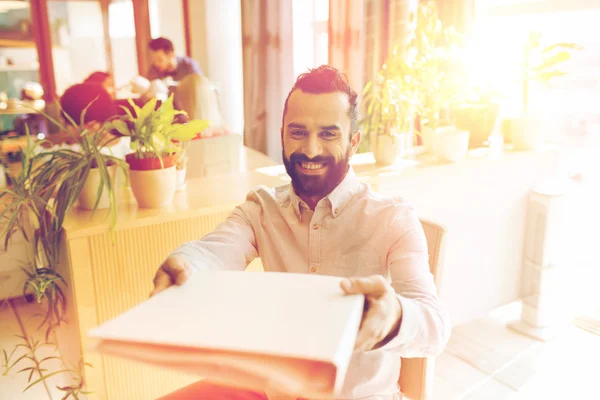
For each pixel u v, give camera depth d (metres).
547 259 2.22
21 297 2.96
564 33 2.47
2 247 2.71
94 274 1.32
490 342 2.26
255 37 3.83
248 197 1.05
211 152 2.46
